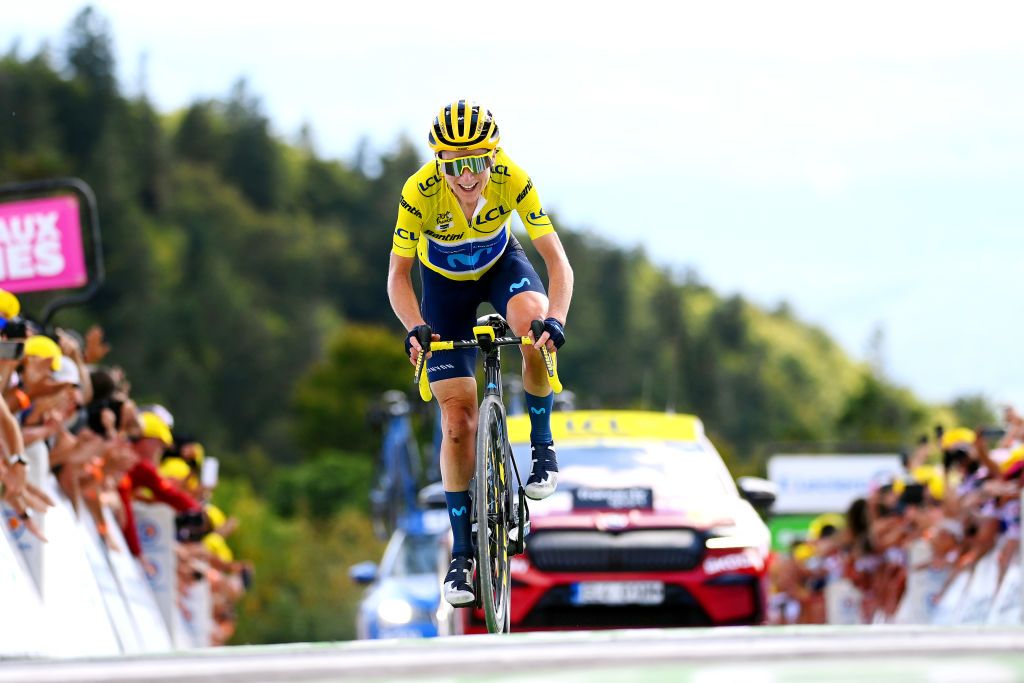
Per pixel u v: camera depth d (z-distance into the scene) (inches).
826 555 1766.7
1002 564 1149.1
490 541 697.6
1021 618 1059.9
